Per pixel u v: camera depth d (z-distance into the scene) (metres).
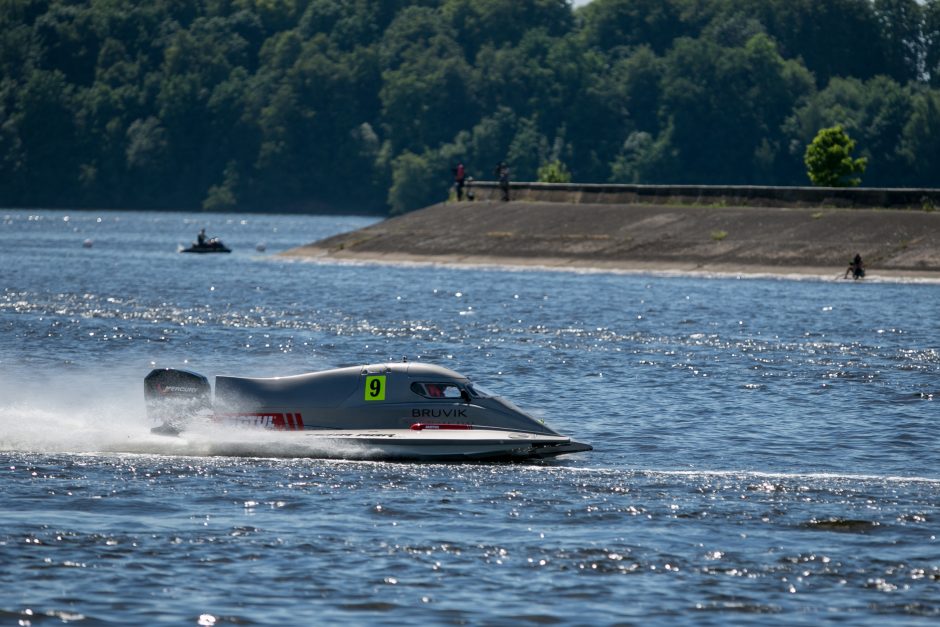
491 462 96.12
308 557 70.56
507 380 139.00
